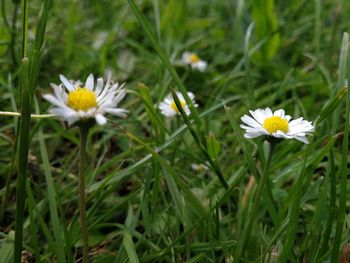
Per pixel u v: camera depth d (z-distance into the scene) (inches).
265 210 9.5
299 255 8.9
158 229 9.2
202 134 9.7
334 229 9.0
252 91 11.5
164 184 10.6
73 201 10.1
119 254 8.3
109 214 9.1
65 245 8.7
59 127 11.9
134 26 18.5
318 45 14.9
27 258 9.0
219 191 10.2
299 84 14.6
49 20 15.9
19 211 7.1
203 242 8.5
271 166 9.7
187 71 15.9
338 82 10.3
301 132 7.7
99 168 10.2
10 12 14.6
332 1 20.9
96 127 12.5
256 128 7.7
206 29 20.4
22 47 8.5
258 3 16.4
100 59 15.8
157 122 10.4
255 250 8.7
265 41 16.1
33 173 10.6
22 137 7.0
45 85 14.1
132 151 10.3
